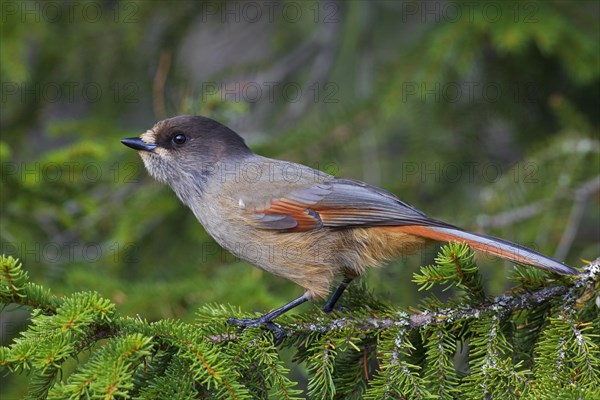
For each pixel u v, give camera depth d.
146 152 9.72
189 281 10.27
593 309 6.86
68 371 9.20
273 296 9.90
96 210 11.59
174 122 9.65
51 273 10.71
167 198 11.80
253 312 9.65
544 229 11.04
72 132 12.55
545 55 12.35
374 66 13.66
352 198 8.64
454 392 6.67
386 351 6.82
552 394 5.85
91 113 13.05
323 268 8.76
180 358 6.55
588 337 6.42
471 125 12.79
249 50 15.45
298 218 8.70
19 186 10.91
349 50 14.52
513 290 7.07
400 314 7.10
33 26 12.29
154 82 12.56
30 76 13.01
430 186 12.66
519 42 11.16
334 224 8.63
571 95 13.01
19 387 9.67
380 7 14.89
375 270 10.24
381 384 6.59
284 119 13.92
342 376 7.17
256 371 6.89
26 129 13.42
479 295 7.04
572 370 6.23
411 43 12.58
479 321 6.93
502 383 6.34
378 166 13.27
